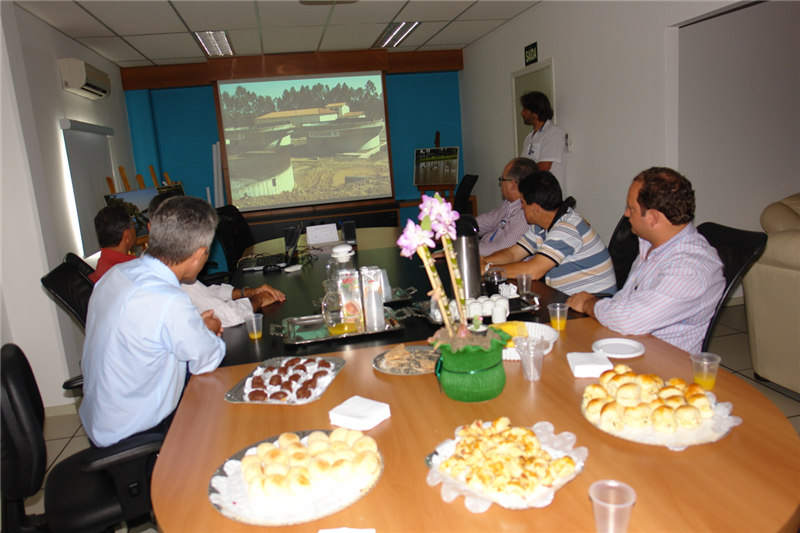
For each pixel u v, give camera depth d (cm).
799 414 237
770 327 253
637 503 78
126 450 119
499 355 113
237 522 80
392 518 79
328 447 92
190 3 377
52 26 402
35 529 138
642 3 351
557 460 83
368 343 155
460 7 461
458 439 94
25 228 294
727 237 168
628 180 386
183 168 618
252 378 129
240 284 260
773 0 364
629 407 97
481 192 655
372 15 456
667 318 148
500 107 574
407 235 104
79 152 420
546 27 466
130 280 138
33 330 300
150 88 580
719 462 87
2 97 286
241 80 589
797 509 75
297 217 605
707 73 365
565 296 192
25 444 122
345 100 621
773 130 382
